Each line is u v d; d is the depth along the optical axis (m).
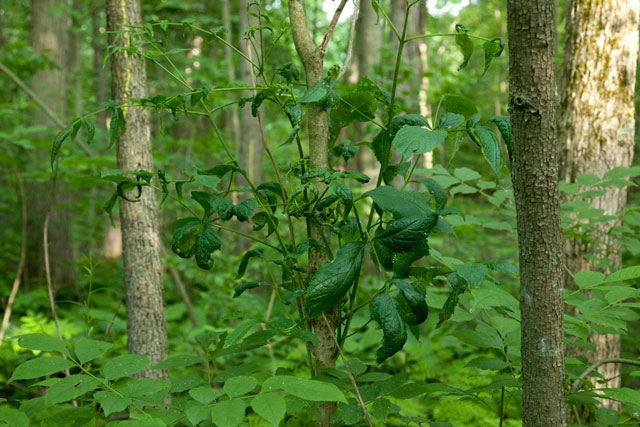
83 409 1.50
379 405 1.51
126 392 1.24
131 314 2.85
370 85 1.69
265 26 1.58
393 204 1.37
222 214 1.49
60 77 7.75
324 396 1.11
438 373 3.82
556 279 1.22
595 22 3.16
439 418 3.18
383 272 1.42
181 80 1.63
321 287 1.28
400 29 6.02
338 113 1.71
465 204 7.32
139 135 2.85
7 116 5.93
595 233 3.03
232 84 1.78
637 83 3.63
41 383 1.24
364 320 4.09
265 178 7.49
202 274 4.85
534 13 1.12
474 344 1.71
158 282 2.91
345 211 1.50
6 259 7.79
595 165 3.20
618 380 3.15
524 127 1.17
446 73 6.30
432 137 1.21
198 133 9.80
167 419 1.37
